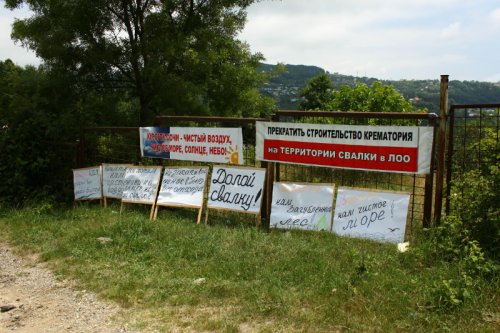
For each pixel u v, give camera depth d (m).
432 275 5.00
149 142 9.40
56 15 12.91
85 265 6.22
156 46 13.63
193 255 6.24
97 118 13.03
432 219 6.32
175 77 13.91
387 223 6.42
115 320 4.70
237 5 15.69
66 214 9.10
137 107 15.26
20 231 8.09
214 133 8.31
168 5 14.09
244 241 6.55
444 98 6.11
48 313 4.98
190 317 4.62
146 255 6.38
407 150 6.37
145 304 4.98
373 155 6.66
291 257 5.86
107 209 9.38
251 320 4.45
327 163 7.10
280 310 4.52
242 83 16.81
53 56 13.01
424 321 4.14
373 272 5.18
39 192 10.64
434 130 6.19
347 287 4.87
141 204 9.46
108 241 7.01
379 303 4.51
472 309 4.26
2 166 10.59
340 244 6.28
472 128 6.34
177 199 8.48
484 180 5.67
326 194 7.07
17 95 11.30
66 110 11.60
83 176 10.23
